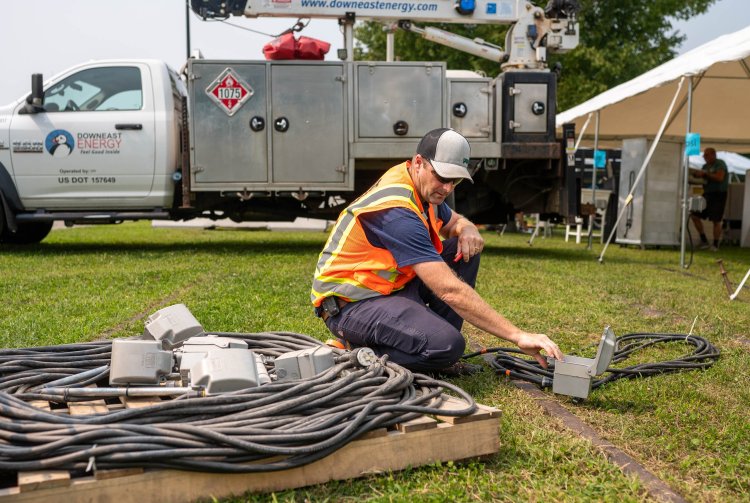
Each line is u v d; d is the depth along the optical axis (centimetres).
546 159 850
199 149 776
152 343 221
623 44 2272
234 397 198
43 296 486
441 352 263
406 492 184
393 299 270
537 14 846
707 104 1106
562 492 188
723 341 394
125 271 610
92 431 170
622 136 1393
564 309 478
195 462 172
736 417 251
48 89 791
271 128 782
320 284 279
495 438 210
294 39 780
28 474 163
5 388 227
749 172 1272
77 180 790
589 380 254
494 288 565
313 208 888
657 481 198
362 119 793
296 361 228
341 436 185
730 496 189
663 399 273
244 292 509
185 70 793
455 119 826
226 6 801
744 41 680
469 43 867
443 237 316
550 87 820
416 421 201
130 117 793
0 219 792
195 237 1139
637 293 563
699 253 1088
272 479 183
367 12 823
